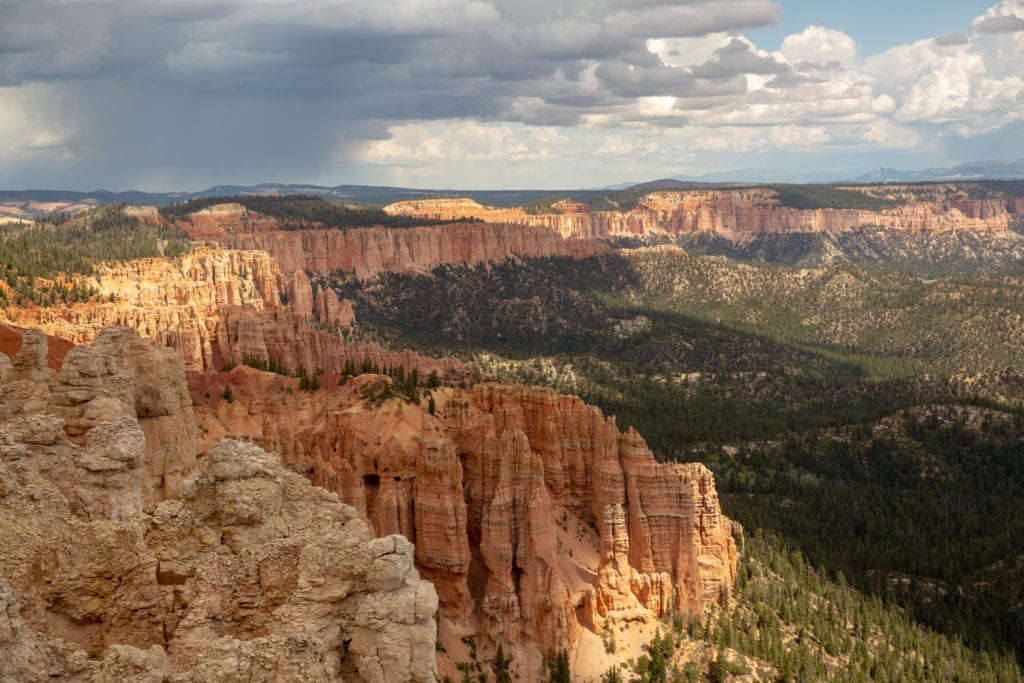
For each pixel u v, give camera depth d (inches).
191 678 1505.9
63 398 2544.3
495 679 4158.5
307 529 2020.2
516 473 4525.1
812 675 5132.9
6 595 1395.2
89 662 1480.1
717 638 5036.9
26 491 1774.1
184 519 1962.4
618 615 4771.2
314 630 1684.3
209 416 5137.8
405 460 4544.8
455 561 4311.0
